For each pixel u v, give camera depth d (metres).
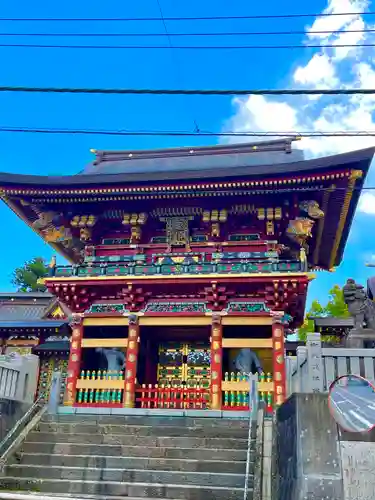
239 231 26.47
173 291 24.80
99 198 25.67
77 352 24.45
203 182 24.16
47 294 45.03
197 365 26.50
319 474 10.38
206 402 22.80
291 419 11.69
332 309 53.72
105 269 25.05
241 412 20.73
